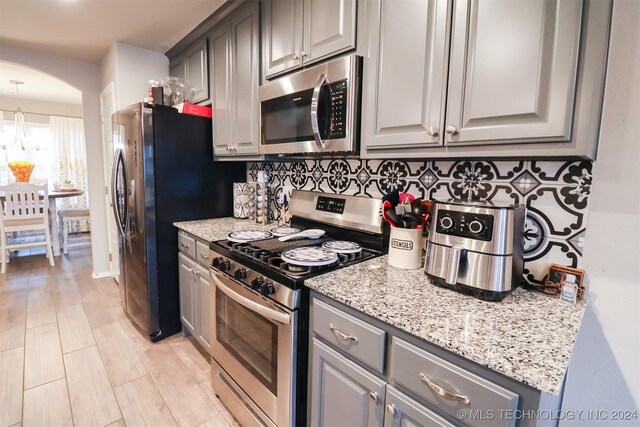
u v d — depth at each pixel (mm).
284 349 1192
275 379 1259
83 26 2434
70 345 2178
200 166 2361
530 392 647
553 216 1082
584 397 1060
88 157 3398
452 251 1001
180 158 2254
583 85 776
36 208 3836
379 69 1230
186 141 2271
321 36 1460
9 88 4598
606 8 779
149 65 2895
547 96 820
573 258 1049
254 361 1390
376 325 931
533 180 1120
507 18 874
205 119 2359
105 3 2090
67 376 1857
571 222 1048
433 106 1060
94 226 3482
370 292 1037
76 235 5840
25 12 2211
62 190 4855
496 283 948
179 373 1919
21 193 3717
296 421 1222
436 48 1038
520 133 871
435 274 1062
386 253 1527
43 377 1839
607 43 816
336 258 1331
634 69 910
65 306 2777
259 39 1835
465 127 987
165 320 2289
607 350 1007
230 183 2549
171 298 2307
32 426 1494
